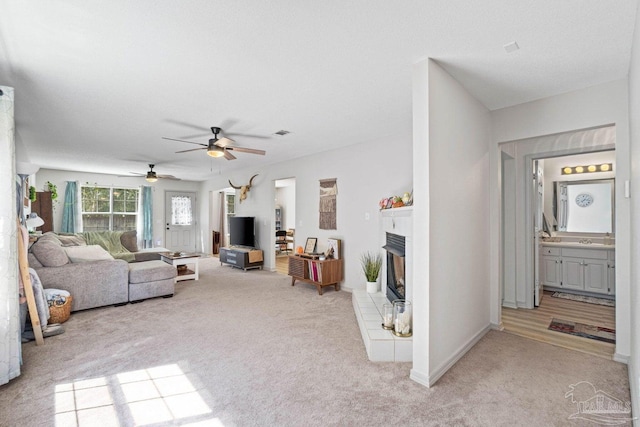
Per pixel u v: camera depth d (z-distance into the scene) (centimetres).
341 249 508
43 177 734
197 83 265
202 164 679
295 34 194
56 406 194
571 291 470
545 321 351
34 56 218
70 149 516
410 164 413
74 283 375
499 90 280
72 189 765
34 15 172
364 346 284
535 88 276
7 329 220
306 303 425
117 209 846
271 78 256
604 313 379
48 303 331
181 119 362
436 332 229
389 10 171
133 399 201
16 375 225
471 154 287
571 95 281
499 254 325
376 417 183
